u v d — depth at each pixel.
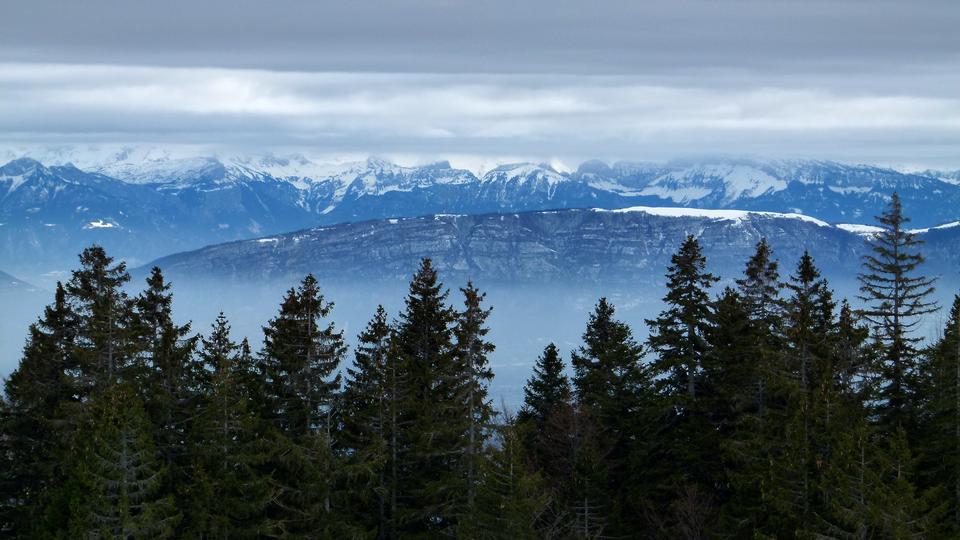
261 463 68.25
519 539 61.06
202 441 68.50
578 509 70.44
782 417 65.12
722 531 64.69
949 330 68.31
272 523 66.50
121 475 59.94
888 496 52.00
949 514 62.31
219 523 65.00
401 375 73.12
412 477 74.25
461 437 71.50
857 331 70.31
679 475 74.31
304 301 72.56
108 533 58.81
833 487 55.56
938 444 64.31
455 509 72.75
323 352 72.56
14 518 74.31
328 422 70.69
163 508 61.19
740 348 74.19
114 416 60.75
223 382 67.50
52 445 73.50
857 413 63.56
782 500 57.94
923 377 72.75
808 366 69.44
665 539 70.12
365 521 74.06
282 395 74.12
